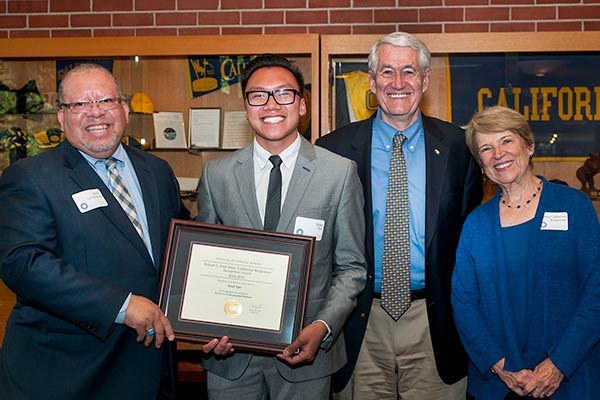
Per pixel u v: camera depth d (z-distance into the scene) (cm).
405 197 242
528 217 223
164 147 390
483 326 223
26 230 194
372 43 358
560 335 212
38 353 201
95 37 377
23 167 202
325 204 211
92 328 193
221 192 217
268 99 208
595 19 395
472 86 367
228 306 200
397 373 248
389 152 251
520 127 221
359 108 367
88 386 201
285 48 365
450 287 242
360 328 241
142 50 374
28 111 387
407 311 243
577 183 368
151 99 387
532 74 365
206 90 385
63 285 189
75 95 204
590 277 211
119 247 203
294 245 203
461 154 252
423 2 400
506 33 353
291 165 216
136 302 194
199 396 383
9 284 195
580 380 213
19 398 199
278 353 197
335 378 246
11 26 420
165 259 203
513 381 212
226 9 410
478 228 230
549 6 396
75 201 201
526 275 217
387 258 241
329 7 405
